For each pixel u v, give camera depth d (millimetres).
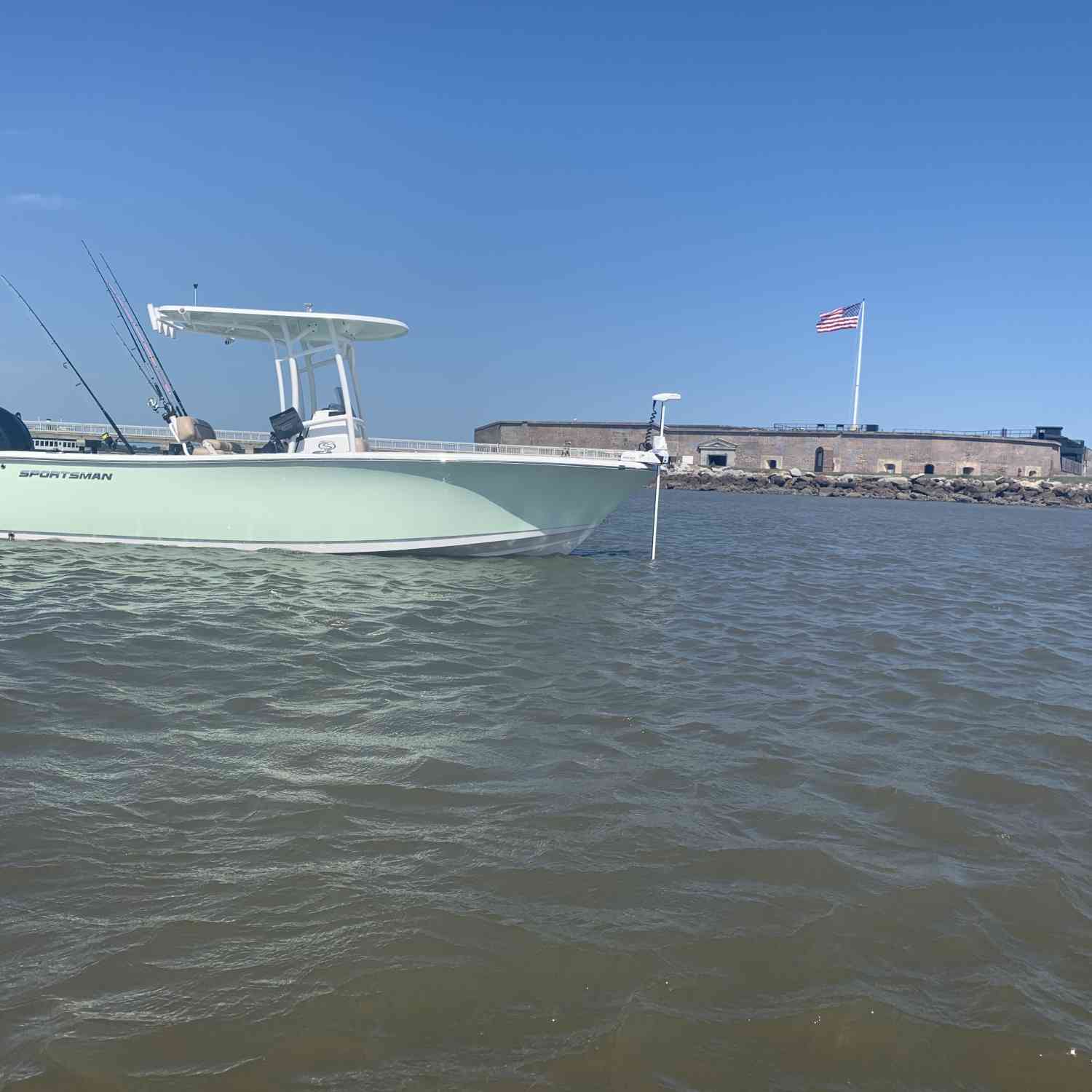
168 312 13195
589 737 5781
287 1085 2568
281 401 14328
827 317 62219
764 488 79188
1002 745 5992
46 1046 2656
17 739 5137
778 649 8852
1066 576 17109
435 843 4098
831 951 3377
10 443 14641
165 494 13391
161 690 6297
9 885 3531
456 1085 2598
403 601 10305
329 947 3227
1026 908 3779
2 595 9602
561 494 13812
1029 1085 2729
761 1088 2658
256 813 4320
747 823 4504
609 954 3277
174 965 3078
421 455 12703
